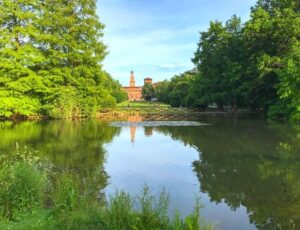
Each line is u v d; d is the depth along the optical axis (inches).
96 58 1761.8
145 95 6870.1
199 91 2379.4
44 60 1614.2
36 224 296.0
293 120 1342.3
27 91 1594.5
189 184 470.0
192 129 1177.4
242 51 1899.6
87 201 355.9
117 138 936.9
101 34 1807.3
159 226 280.5
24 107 1515.7
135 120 1648.6
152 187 454.0
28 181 350.3
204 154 690.8
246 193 429.4
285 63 1440.7
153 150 743.1
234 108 2252.7
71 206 327.6
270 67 1611.7
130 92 7765.8
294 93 1349.7
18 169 364.5
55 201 336.2
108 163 603.5
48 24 1656.0
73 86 1737.2
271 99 1759.4
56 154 682.2
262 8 1772.9
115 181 482.3
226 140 882.1
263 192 432.5
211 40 2273.6
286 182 478.0
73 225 288.2
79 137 951.6
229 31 2203.5
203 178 501.7
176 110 2449.6
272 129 1110.4
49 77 1626.5
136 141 882.8
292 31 1545.3
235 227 324.2
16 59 1518.2
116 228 277.4
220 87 2219.5
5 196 342.0
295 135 944.9
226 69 2100.1
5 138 908.6
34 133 1033.5
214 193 427.8
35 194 348.8
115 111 2079.2
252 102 1894.7
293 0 1659.7
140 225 276.5
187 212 357.7
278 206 380.8
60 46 1713.8
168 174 528.1
